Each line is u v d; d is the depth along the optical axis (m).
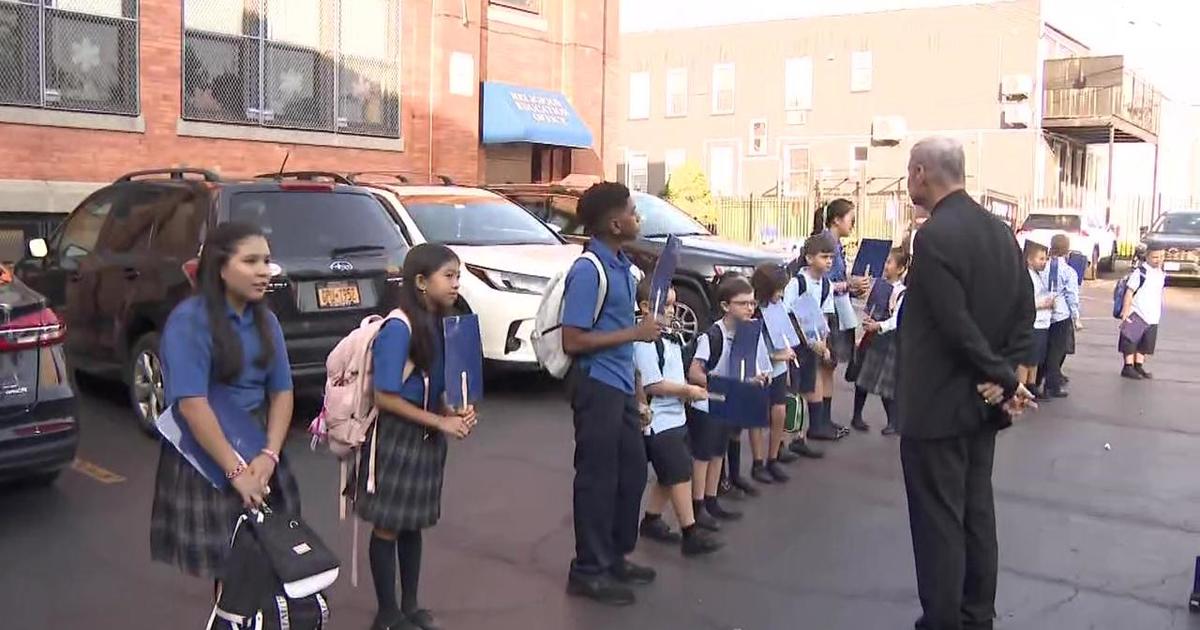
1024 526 6.28
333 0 15.37
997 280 4.27
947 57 33.12
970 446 4.48
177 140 13.58
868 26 34.34
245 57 14.36
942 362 4.29
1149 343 11.42
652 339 4.74
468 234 9.92
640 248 10.97
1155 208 37.22
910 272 4.38
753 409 5.90
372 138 15.87
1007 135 32.31
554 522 6.16
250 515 3.44
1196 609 5.02
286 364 3.75
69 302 8.60
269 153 14.61
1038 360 10.05
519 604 5.00
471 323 4.35
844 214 8.51
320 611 3.45
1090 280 26.00
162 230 7.81
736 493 6.82
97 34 12.81
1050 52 32.84
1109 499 6.84
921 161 4.43
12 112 12.01
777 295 7.02
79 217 8.87
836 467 7.55
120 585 5.14
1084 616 4.96
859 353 8.67
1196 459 7.91
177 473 3.55
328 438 4.54
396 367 4.30
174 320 3.50
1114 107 31.17
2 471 5.81
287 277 7.41
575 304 4.76
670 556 5.67
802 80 35.62
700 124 37.66
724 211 31.27
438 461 4.52
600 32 19.61
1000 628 4.81
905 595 5.16
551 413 8.82
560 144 18.09
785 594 5.16
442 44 16.69
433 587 5.19
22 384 5.88
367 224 8.07
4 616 4.75
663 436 5.53
